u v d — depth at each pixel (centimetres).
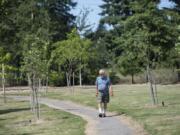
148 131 1678
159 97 3116
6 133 1952
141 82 6812
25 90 5291
